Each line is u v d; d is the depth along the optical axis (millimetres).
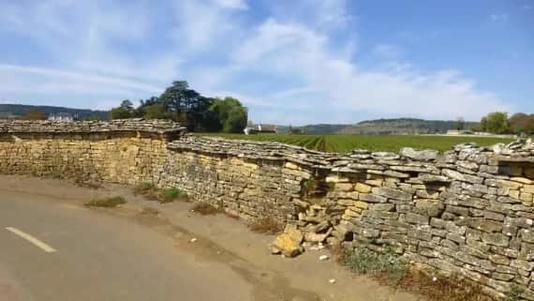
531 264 6496
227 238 11000
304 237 10039
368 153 9219
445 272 7633
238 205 12758
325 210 9938
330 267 8727
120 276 8672
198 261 9641
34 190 17062
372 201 8938
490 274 6961
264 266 9250
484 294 7000
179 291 8031
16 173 19438
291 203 10883
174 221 12797
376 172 8828
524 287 6559
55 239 10961
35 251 9969
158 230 12047
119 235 11516
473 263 7203
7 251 9891
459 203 7480
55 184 17828
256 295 7910
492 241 6957
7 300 7383
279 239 10039
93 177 18453
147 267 9219
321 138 33031
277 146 11547
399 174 8445
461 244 7410
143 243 10859
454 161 7648
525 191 6598
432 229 7914
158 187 16516
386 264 8297
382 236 8711
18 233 11328
